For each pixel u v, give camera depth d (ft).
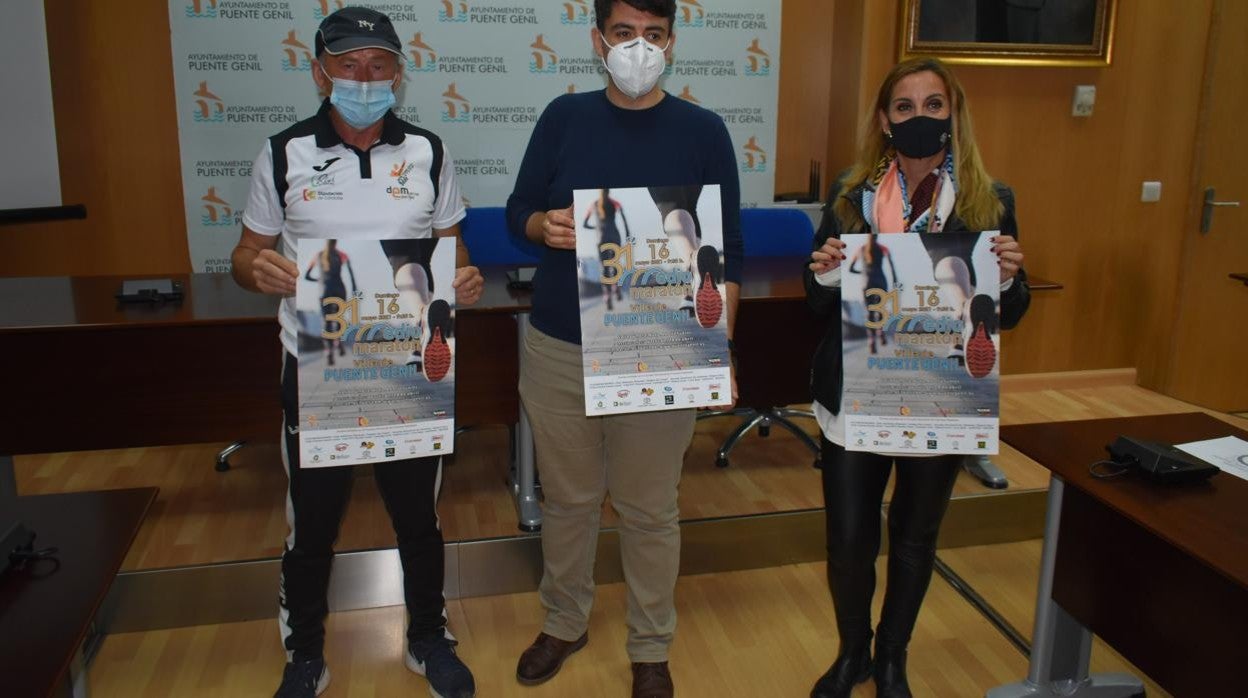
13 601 3.81
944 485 5.53
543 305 5.65
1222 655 4.69
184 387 8.09
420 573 6.28
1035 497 9.23
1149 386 14.19
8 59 10.27
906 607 5.82
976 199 5.23
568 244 5.15
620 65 4.92
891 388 5.25
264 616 7.66
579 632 6.70
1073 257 13.71
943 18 12.26
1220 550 4.20
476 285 5.58
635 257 5.13
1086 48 12.70
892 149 5.49
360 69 5.06
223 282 9.09
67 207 10.96
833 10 13.24
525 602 7.91
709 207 5.13
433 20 11.90
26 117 10.46
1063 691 6.20
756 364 9.56
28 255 11.81
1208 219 13.43
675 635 7.37
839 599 5.98
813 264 5.46
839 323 5.66
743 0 12.64
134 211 12.09
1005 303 5.48
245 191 11.91
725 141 5.48
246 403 8.24
